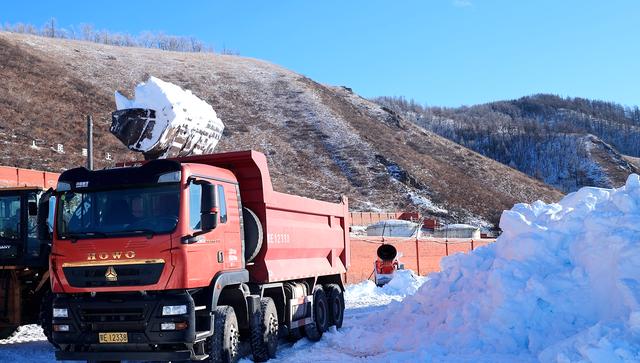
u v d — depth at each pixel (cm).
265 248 1092
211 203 880
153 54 12550
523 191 9819
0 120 5581
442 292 1285
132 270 858
